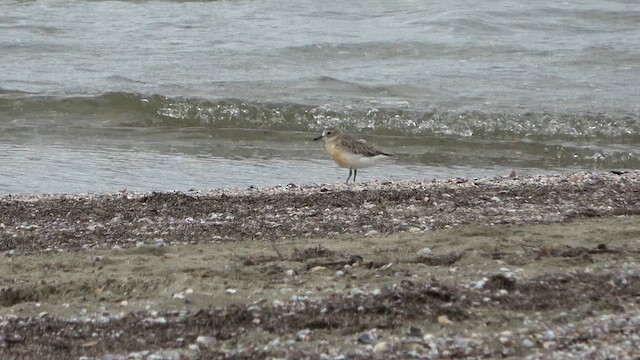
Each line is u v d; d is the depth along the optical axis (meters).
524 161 20.41
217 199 13.89
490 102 24.47
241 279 9.87
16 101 23.36
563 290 9.41
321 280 9.80
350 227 12.27
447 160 20.20
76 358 7.98
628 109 23.81
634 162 20.59
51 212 13.12
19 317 8.82
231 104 23.53
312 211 13.16
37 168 18.06
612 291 9.41
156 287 9.63
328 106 23.61
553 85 26.53
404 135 22.39
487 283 9.50
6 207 13.30
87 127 22.14
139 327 8.62
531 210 13.10
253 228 12.23
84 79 25.94
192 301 9.20
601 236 11.43
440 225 12.32
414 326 8.54
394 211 13.10
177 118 23.16
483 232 11.62
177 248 11.16
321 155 20.22
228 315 8.80
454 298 9.15
